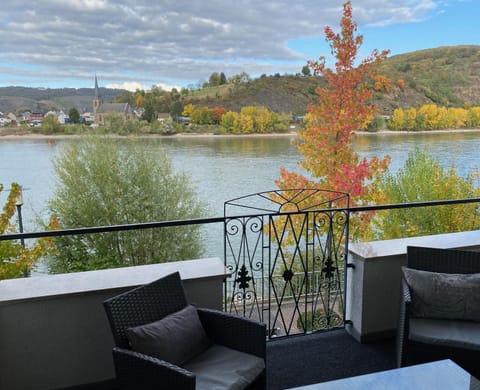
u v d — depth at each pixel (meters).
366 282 2.66
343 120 6.91
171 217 10.06
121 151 10.30
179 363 1.84
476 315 2.24
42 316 2.07
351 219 6.89
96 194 10.30
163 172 10.20
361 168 6.79
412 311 2.30
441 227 7.39
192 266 2.47
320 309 3.56
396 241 2.91
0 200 8.16
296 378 2.35
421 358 2.12
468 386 1.58
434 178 7.38
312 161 7.14
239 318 1.95
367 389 1.57
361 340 2.72
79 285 2.17
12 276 6.69
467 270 2.43
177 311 2.03
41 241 7.20
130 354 1.67
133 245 10.36
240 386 1.72
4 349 2.05
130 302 1.89
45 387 2.13
